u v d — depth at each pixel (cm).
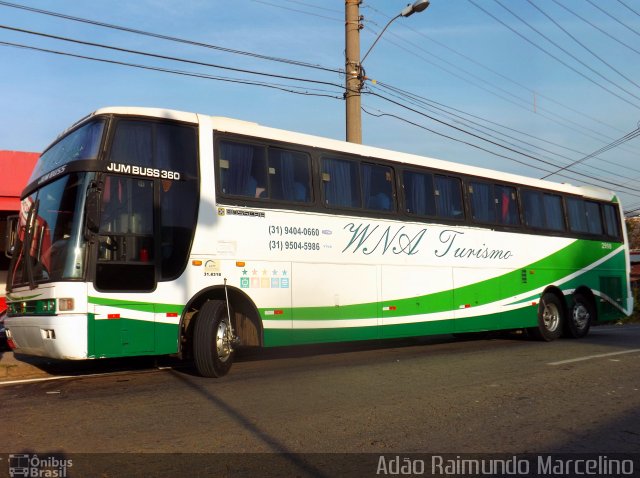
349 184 1087
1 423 636
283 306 961
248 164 947
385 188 1148
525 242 1403
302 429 618
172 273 844
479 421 652
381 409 700
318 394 780
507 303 1343
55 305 770
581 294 1550
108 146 809
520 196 1418
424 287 1180
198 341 879
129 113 837
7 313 935
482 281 1295
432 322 1189
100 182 795
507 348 1289
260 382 863
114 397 761
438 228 1223
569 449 561
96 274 781
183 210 866
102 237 793
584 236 1568
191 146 888
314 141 1044
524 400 749
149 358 1113
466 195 1295
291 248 980
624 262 1695
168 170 857
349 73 1661
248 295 920
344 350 1272
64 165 823
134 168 824
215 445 564
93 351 769
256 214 941
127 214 817
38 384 857
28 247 852
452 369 981
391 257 1130
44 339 791
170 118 872
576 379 888
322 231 1027
